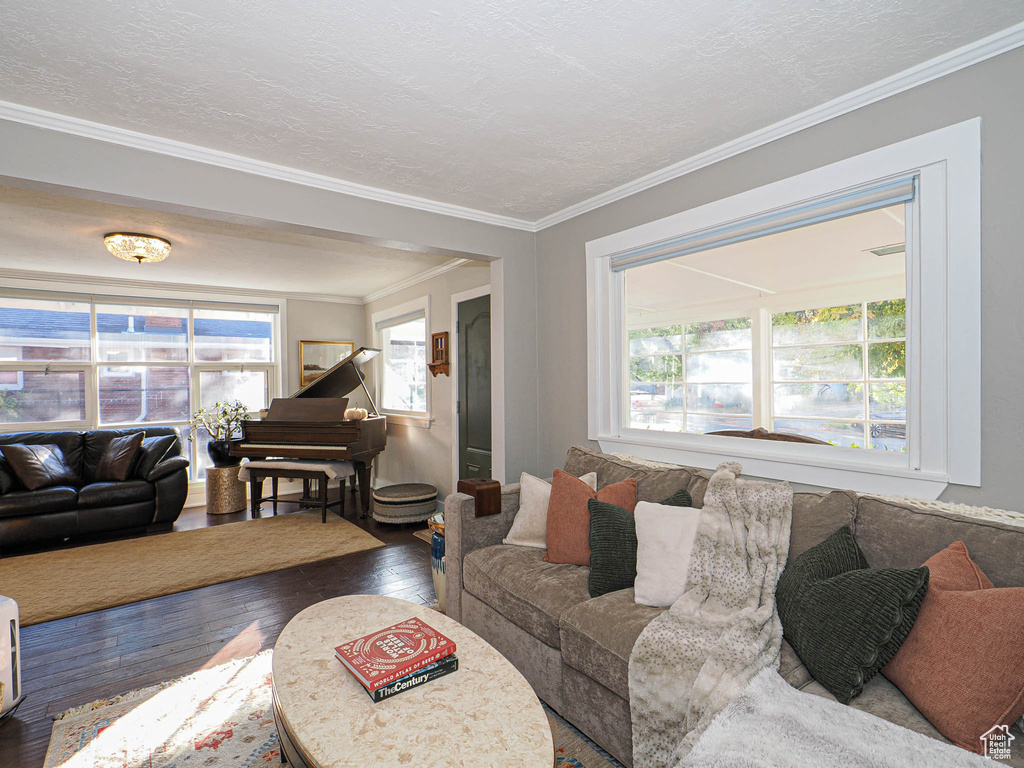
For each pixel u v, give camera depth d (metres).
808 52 1.81
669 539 2.04
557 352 3.55
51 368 5.16
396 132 2.34
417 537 4.41
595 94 2.05
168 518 4.63
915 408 2.00
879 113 2.03
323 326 6.58
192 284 5.74
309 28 1.63
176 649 2.60
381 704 1.39
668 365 3.48
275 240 3.99
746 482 2.14
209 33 1.65
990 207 1.78
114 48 1.72
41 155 2.13
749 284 3.20
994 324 1.78
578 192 3.12
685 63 1.86
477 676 1.53
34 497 4.06
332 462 4.98
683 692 1.51
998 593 1.28
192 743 1.92
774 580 1.78
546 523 2.56
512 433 3.60
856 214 2.15
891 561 1.68
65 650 2.60
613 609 1.90
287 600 3.17
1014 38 1.70
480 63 1.83
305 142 2.43
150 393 5.64
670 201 2.80
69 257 4.48
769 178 2.38
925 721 1.28
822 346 2.87
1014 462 1.75
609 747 1.77
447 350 5.00
